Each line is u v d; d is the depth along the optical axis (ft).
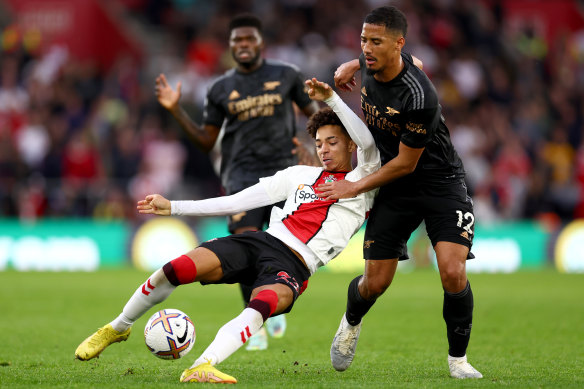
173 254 190.80
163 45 267.59
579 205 212.64
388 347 80.74
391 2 260.83
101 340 59.21
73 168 199.82
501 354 75.66
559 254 198.70
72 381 56.80
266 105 83.92
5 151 197.26
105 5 256.52
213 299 131.64
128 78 231.71
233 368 65.87
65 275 171.32
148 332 58.29
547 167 217.36
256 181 83.92
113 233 192.65
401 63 58.59
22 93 232.32
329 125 61.62
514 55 262.06
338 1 258.57
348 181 58.59
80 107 222.89
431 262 196.03
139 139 210.18
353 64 64.44
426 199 61.05
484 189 209.87
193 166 207.00
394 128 59.93
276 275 56.85
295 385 55.16
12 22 249.96
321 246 59.16
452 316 60.49
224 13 256.73
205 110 86.38
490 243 196.85
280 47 243.19
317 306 120.37
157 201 58.54
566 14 282.36
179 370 63.36
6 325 95.25
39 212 194.39
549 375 62.28
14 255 192.03
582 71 269.23
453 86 241.76
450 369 61.87
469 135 224.33
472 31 259.39
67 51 250.37
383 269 62.23
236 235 58.95
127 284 150.92
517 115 241.55
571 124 243.40
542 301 127.75
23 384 55.42
